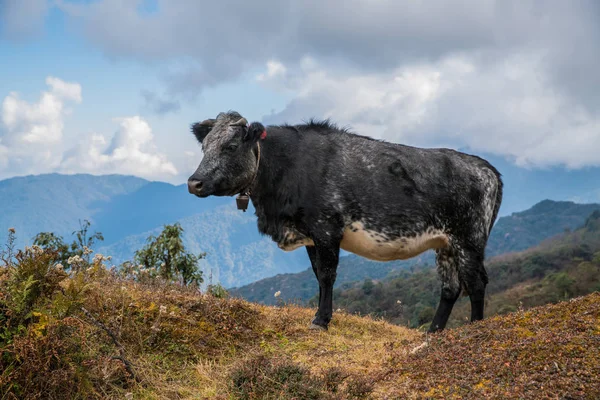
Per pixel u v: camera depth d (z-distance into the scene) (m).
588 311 6.09
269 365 5.68
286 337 7.62
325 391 5.34
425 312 41.19
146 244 10.83
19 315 5.31
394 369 5.88
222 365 6.29
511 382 4.84
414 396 5.01
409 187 8.38
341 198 8.20
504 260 103.31
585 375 4.69
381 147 8.64
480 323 6.95
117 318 6.23
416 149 8.88
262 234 8.71
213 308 7.41
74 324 5.32
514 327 6.33
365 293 59.22
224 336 6.91
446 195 8.52
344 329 8.50
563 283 58.56
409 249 8.54
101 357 5.56
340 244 8.59
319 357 6.92
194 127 8.66
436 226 8.53
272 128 8.60
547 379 4.75
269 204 8.38
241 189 8.22
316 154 8.37
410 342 7.26
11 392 4.70
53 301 5.41
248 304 8.41
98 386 5.30
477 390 4.80
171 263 10.57
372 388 5.28
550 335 5.59
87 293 6.43
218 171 7.91
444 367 5.54
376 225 8.32
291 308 9.30
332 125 8.95
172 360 6.14
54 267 5.86
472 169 8.85
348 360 6.80
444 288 8.89
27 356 4.86
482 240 8.82
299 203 8.21
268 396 5.33
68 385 5.02
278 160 8.27
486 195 8.84
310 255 9.08
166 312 6.68
